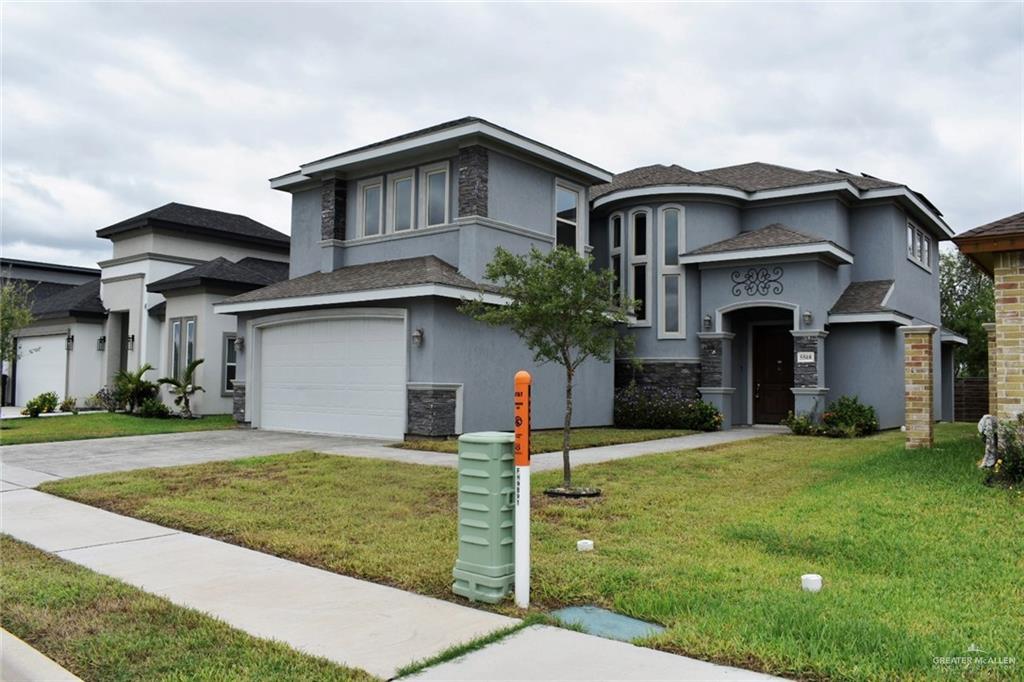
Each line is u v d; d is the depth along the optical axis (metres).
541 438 15.55
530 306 9.24
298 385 17.67
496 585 5.34
